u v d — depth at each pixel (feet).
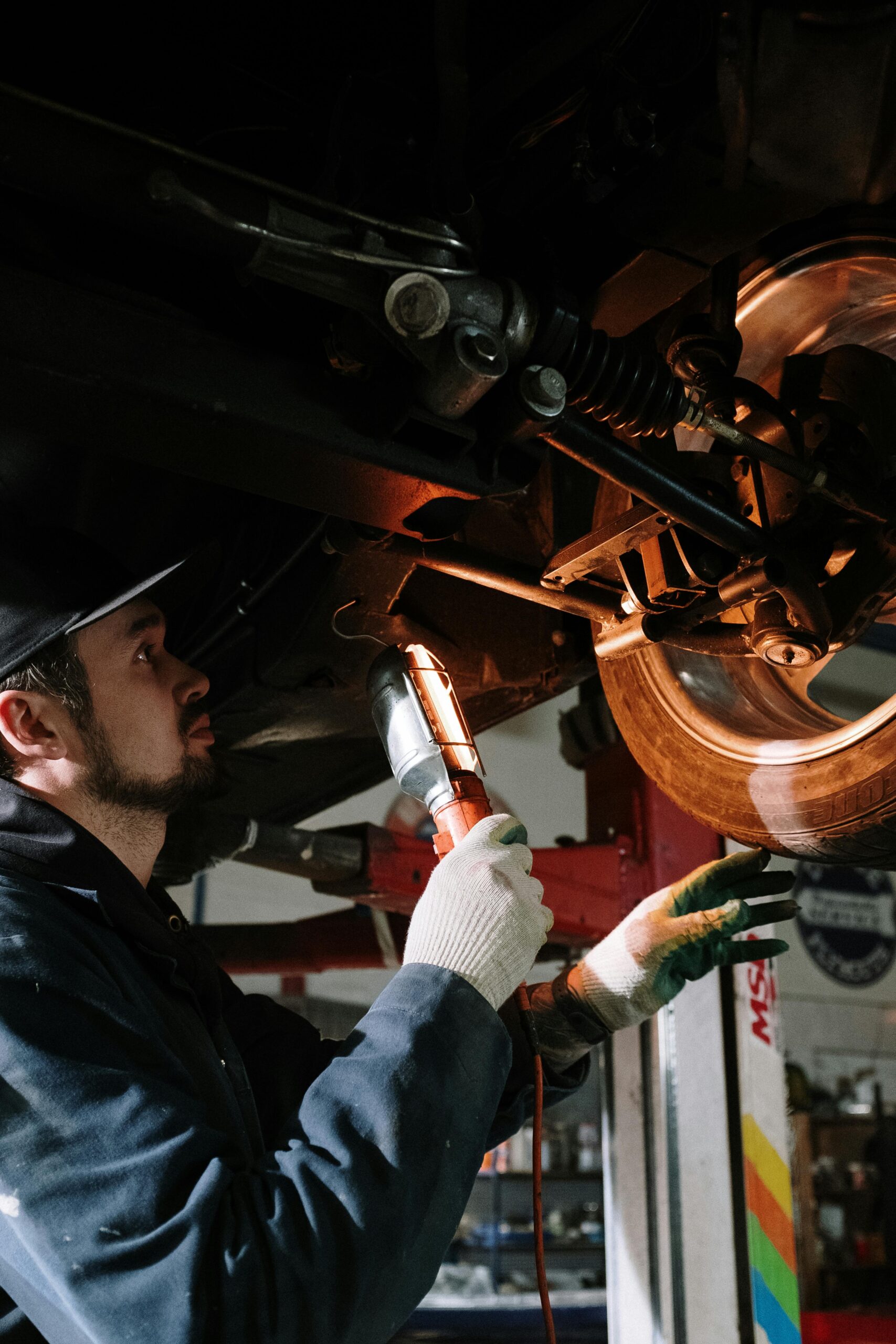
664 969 3.81
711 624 3.68
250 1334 2.10
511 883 2.86
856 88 2.41
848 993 24.11
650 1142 6.80
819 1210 19.06
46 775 3.31
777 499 3.39
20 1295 2.38
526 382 2.71
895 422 3.23
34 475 4.57
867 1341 9.82
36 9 3.40
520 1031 3.91
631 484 3.05
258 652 4.85
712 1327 6.31
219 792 4.08
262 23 3.60
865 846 3.62
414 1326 13.53
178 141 3.43
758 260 3.83
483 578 3.68
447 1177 2.37
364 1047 2.54
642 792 7.00
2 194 3.05
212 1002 3.29
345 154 3.06
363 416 2.85
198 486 4.71
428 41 3.56
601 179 2.96
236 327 3.29
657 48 2.84
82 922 2.90
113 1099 2.35
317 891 6.53
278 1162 2.37
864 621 3.28
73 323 2.59
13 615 3.31
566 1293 15.31
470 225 2.75
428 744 3.30
